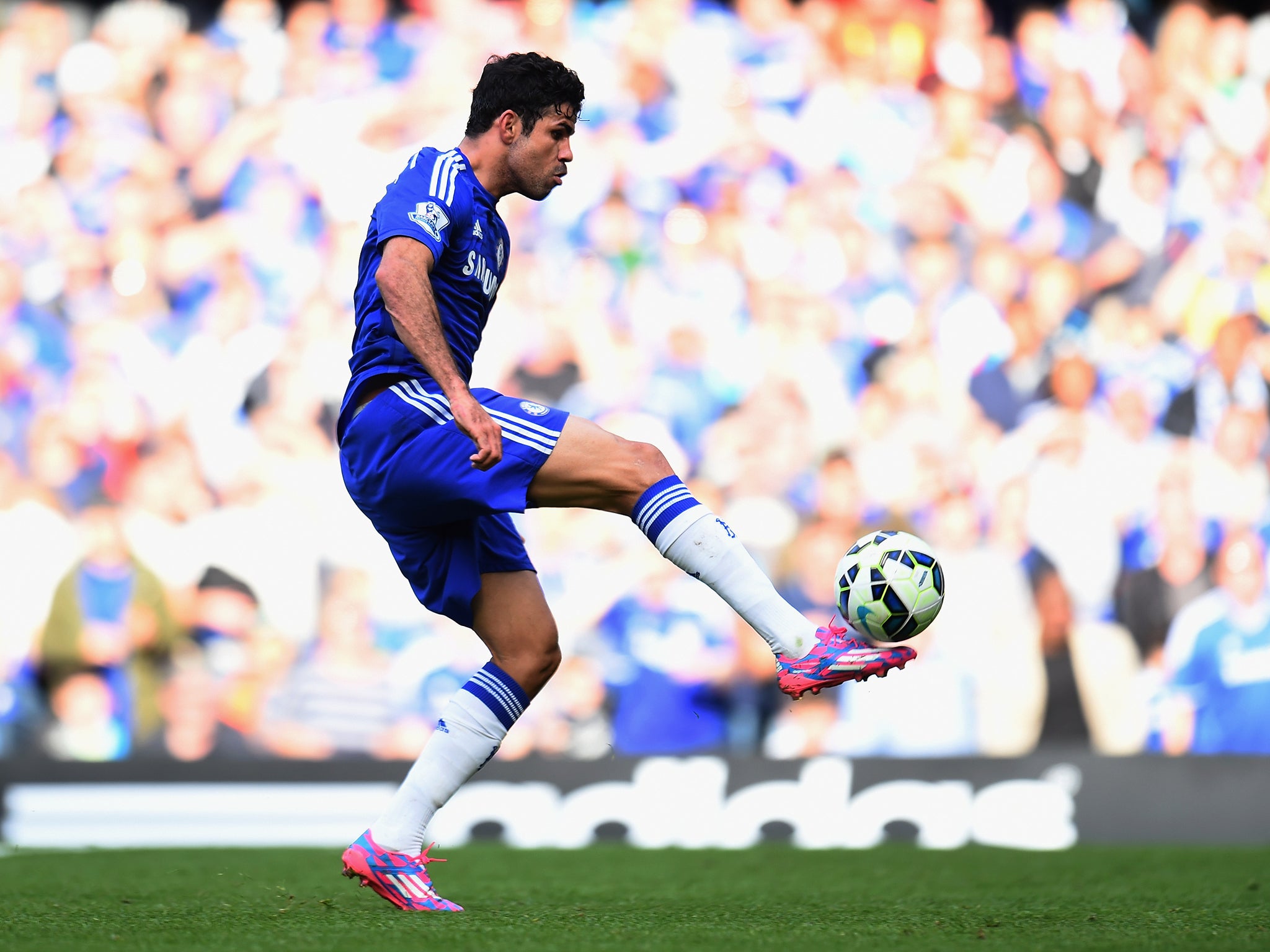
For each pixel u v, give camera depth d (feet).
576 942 25.58
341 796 70.38
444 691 78.48
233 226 83.35
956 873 48.01
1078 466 81.20
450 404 29.35
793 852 59.41
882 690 78.02
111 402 81.35
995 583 80.07
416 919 29.94
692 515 30.45
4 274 82.33
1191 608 79.71
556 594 79.10
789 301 83.66
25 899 36.17
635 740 77.71
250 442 81.51
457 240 31.58
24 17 83.82
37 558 79.30
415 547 32.37
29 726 77.56
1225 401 81.97
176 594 79.46
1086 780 68.23
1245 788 67.10
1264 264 83.05
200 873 47.09
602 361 83.46
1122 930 28.50
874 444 82.17
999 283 83.25
